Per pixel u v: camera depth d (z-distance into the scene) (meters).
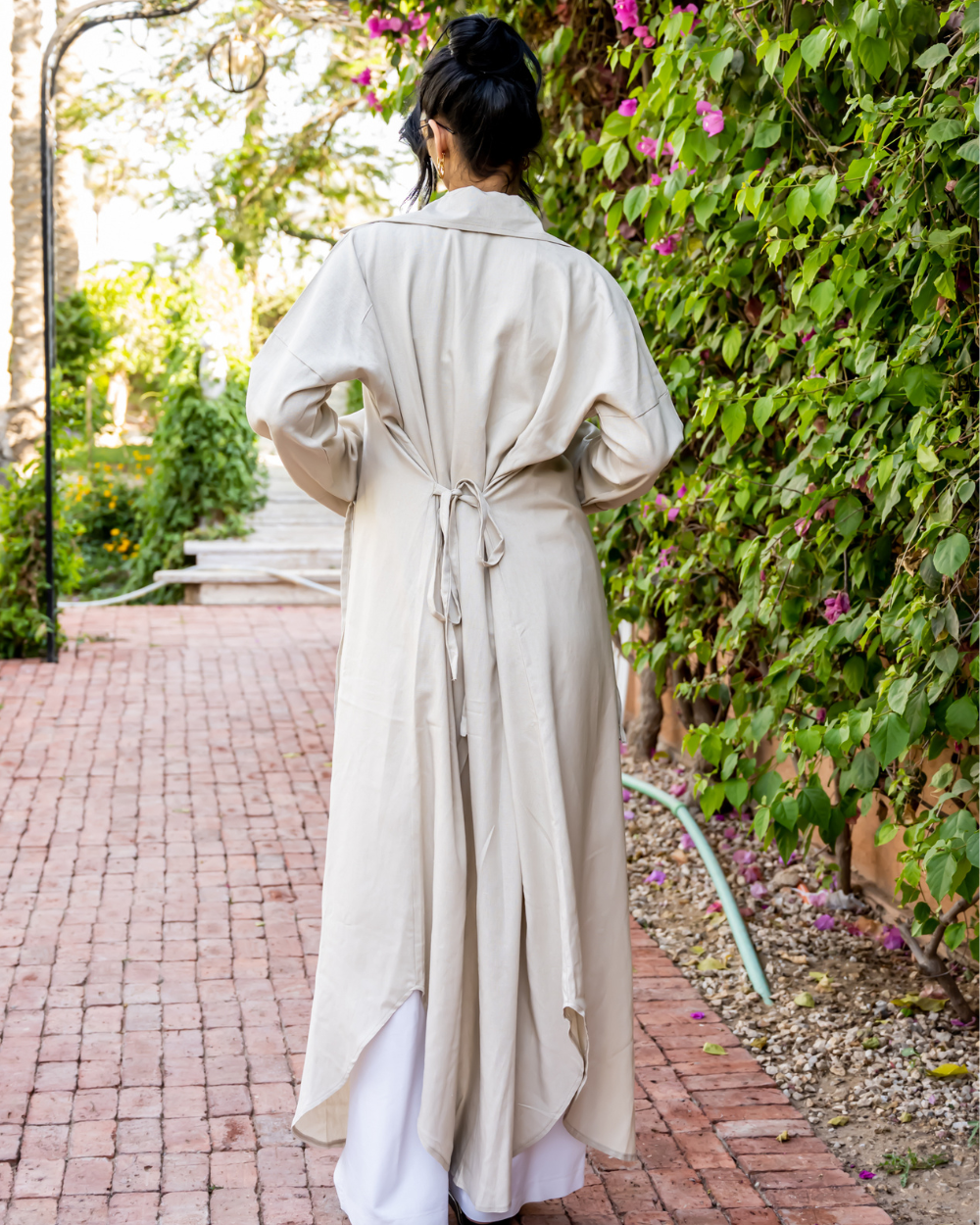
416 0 4.16
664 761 4.93
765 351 2.99
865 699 2.72
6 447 7.53
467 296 1.72
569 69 4.01
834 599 2.77
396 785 1.76
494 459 1.76
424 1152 1.82
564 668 1.79
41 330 7.63
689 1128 2.42
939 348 2.31
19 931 3.27
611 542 4.10
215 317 10.66
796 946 3.33
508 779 1.78
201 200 10.95
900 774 2.64
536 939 1.79
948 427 2.30
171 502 10.55
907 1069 2.67
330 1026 1.81
